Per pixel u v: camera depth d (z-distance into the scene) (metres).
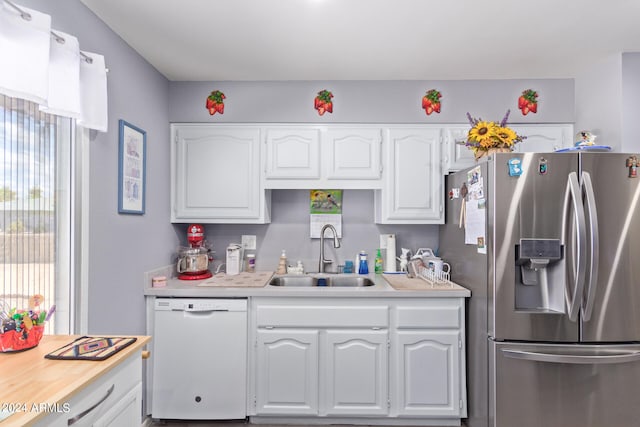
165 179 2.53
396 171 2.59
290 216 2.89
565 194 1.82
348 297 2.21
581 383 1.84
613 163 1.81
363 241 2.89
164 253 2.50
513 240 1.84
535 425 1.86
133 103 2.11
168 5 1.70
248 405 2.21
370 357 2.19
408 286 2.28
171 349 2.20
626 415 1.82
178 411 2.19
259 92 2.61
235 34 1.97
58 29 1.50
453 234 2.47
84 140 1.64
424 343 2.20
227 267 2.66
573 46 2.12
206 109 2.60
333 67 2.40
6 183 1.29
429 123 2.61
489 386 1.92
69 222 1.59
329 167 2.59
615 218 1.80
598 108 2.37
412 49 2.15
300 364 2.20
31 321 1.26
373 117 2.60
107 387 1.16
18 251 1.34
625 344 1.82
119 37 1.97
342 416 2.22
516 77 2.57
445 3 1.70
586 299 1.78
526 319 1.85
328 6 1.72
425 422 2.25
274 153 2.59
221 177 2.60
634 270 1.81
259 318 2.21
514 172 1.84
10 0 1.26
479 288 2.04
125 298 2.00
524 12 1.77
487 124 2.13
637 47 2.13
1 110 1.26
